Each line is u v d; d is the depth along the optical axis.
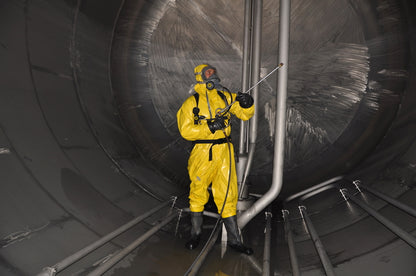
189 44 5.43
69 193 3.14
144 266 2.77
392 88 4.67
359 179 4.36
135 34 5.30
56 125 3.70
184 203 4.95
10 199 2.45
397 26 4.50
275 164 3.26
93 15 4.73
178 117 3.09
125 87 5.39
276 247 3.33
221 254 3.14
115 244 2.99
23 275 2.02
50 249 2.37
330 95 5.14
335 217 3.77
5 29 3.31
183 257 3.06
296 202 4.90
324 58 5.11
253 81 3.94
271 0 5.10
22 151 2.91
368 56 4.86
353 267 2.50
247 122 4.11
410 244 2.25
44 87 3.74
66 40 4.29
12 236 2.22
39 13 3.81
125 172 4.61
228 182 3.02
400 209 2.84
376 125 4.85
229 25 5.29
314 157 5.29
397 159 3.87
